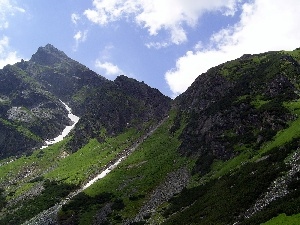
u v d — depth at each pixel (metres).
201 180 147.50
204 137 186.50
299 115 140.38
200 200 120.44
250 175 104.50
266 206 79.00
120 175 199.38
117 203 165.00
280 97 167.00
